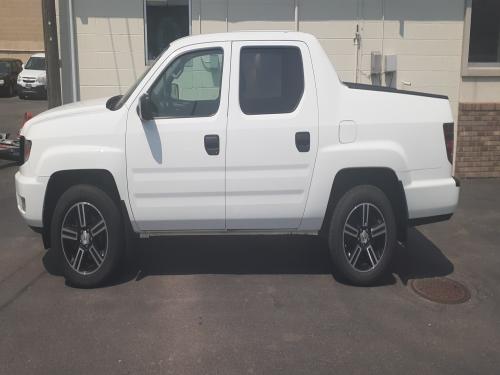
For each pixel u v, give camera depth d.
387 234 5.29
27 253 6.23
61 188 5.31
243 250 6.30
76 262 5.25
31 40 35.69
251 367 3.98
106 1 9.16
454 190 5.36
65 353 4.16
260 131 5.05
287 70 5.13
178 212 5.15
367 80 9.55
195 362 4.04
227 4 9.23
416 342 4.37
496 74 9.63
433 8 9.45
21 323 4.61
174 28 9.28
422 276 5.68
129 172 5.07
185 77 5.13
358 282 5.34
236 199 5.13
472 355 4.20
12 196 8.52
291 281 5.48
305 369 3.97
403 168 5.18
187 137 5.04
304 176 5.12
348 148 5.11
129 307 4.90
